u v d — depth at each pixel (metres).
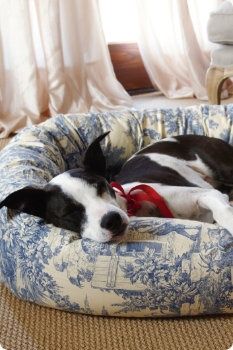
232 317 1.25
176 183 1.67
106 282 1.22
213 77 2.87
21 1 2.97
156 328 1.26
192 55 3.71
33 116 3.12
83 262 1.23
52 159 1.83
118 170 2.06
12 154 1.72
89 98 3.43
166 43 3.72
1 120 3.08
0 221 1.42
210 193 1.49
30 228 1.32
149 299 1.22
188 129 2.06
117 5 3.71
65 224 1.30
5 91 3.11
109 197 1.33
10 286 1.39
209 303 1.21
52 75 3.20
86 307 1.27
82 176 1.32
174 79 3.79
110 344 1.22
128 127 2.04
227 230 1.25
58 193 1.30
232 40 2.71
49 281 1.27
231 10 2.70
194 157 1.83
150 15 3.62
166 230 1.26
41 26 3.14
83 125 2.02
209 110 2.06
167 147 1.83
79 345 1.23
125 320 1.29
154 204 1.53
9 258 1.36
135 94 3.92
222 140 1.91
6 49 3.06
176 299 1.21
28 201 1.32
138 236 1.26
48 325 1.30
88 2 3.30
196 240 1.22
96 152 1.44
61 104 3.25
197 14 3.71
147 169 1.72
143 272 1.20
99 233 1.23
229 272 1.18
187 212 1.53
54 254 1.26
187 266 1.19
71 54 3.33
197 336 1.21
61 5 3.24
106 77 3.47
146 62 3.73
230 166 1.84
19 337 1.27
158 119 2.07
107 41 3.77
